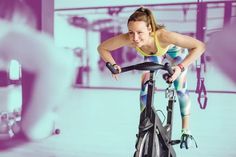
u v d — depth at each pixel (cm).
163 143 174
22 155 260
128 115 259
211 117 243
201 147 244
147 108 163
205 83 243
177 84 201
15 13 275
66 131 274
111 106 263
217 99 242
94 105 267
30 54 276
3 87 278
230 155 238
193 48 167
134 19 160
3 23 276
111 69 164
